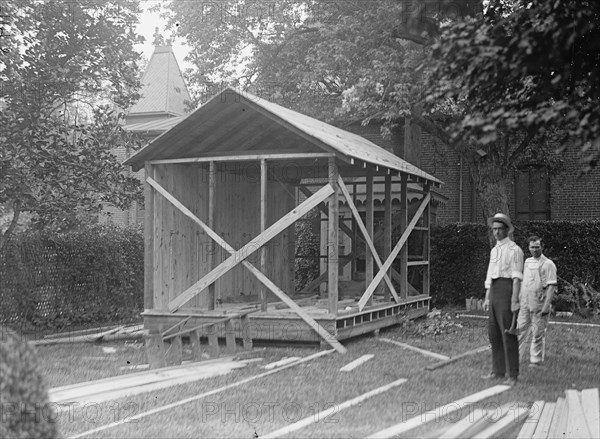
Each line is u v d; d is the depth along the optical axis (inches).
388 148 994.7
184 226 589.6
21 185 592.7
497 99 237.5
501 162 682.2
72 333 592.1
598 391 315.6
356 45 730.2
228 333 474.9
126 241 731.4
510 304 368.5
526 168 864.3
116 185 682.8
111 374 401.4
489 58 219.8
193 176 605.3
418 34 659.4
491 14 264.8
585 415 273.0
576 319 685.9
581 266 764.0
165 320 533.6
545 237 777.6
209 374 390.6
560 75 216.1
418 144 906.1
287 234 740.7
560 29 209.2
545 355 456.4
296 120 516.4
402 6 612.7
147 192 552.1
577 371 398.6
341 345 481.1
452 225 815.1
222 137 544.7
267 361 442.0
